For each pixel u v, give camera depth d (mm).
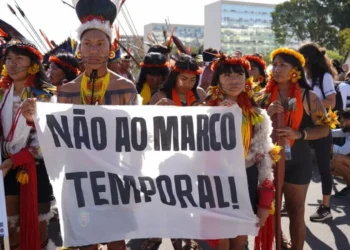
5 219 3367
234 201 3434
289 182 4172
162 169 3467
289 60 4027
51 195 3846
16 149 3617
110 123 3428
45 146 3350
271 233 3707
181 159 3475
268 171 3473
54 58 5441
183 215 3424
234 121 3422
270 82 4230
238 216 3420
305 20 69188
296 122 4051
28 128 3584
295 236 4289
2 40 3881
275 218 3756
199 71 4301
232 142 3434
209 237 3416
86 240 3336
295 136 3861
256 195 3580
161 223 3428
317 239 5160
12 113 3660
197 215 3422
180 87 4348
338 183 7656
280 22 71875
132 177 3441
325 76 5707
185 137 3469
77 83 3611
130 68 7625
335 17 64812
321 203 5996
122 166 3441
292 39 75125
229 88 3434
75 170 3381
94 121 3410
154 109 3449
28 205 3598
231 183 3436
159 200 3441
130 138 3453
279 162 3754
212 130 3445
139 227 3416
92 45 3430
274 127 3832
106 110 3420
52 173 3352
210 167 3461
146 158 3469
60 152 3369
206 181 3459
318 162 5711
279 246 3754
